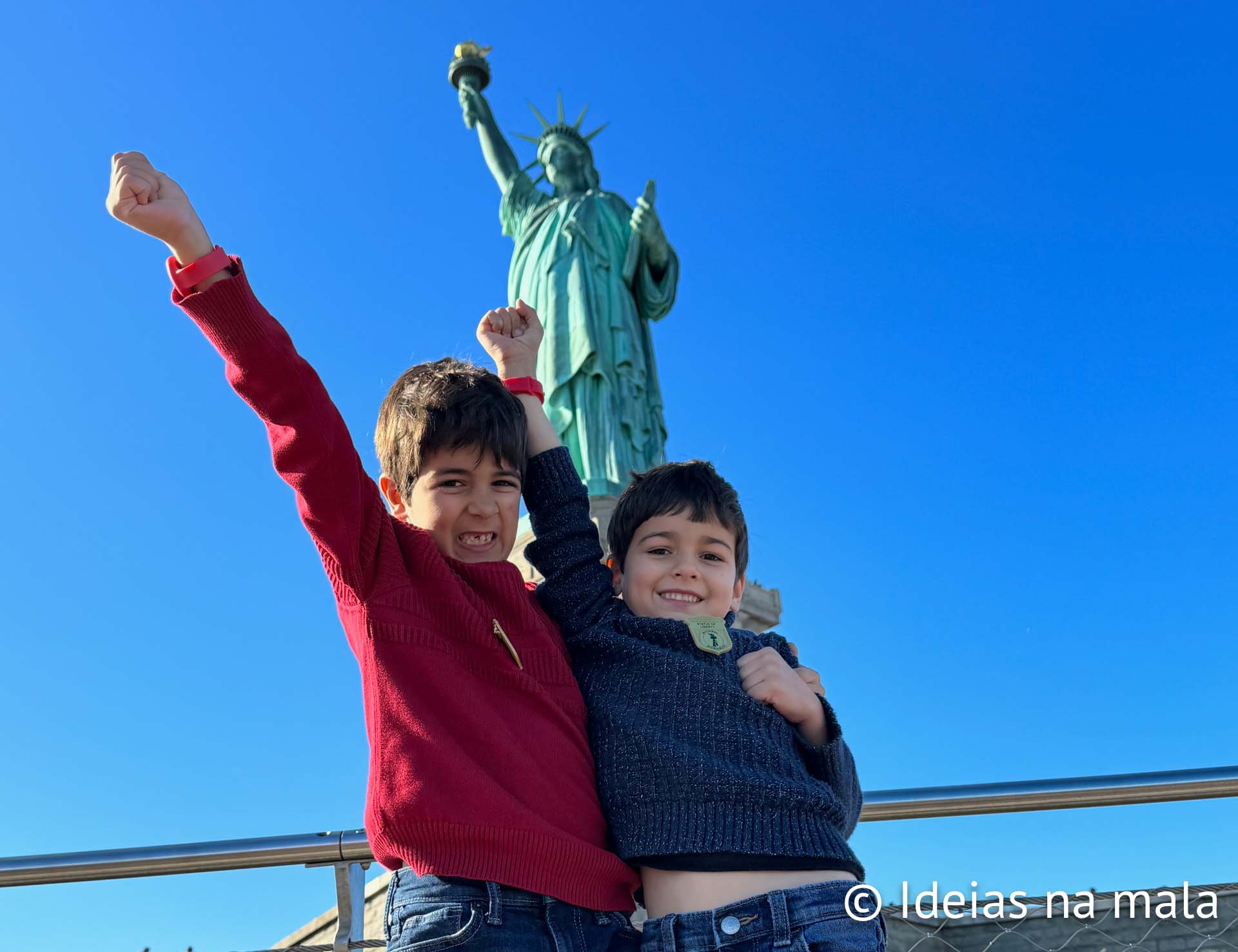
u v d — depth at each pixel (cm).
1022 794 598
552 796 369
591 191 1984
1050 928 758
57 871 557
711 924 362
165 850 563
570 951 346
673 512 459
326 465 370
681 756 381
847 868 387
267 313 378
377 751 364
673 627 420
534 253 1911
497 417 421
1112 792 599
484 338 508
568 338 1775
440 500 416
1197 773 606
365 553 382
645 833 375
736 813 373
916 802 596
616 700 406
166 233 366
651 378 1858
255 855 564
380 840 356
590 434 1709
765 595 1530
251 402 373
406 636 379
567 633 441
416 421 420
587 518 467
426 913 344
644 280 1892
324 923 859
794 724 420
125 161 368
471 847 347
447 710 371
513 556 1426
